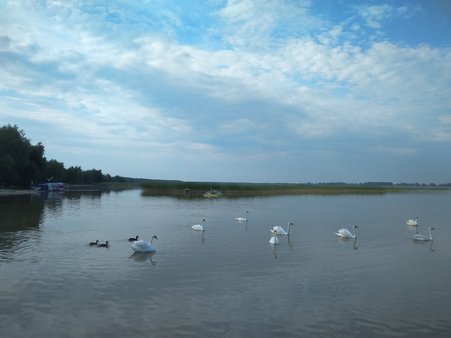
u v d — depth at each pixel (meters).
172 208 71.12
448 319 18.20
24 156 120.31
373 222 54.16
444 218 61.28
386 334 16.62
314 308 19.33
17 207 66.06
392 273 25.97
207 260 28.89
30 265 26.44
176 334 16.27
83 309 18.73
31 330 16.42
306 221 54.09
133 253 30.80
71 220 50.50
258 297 20.77
